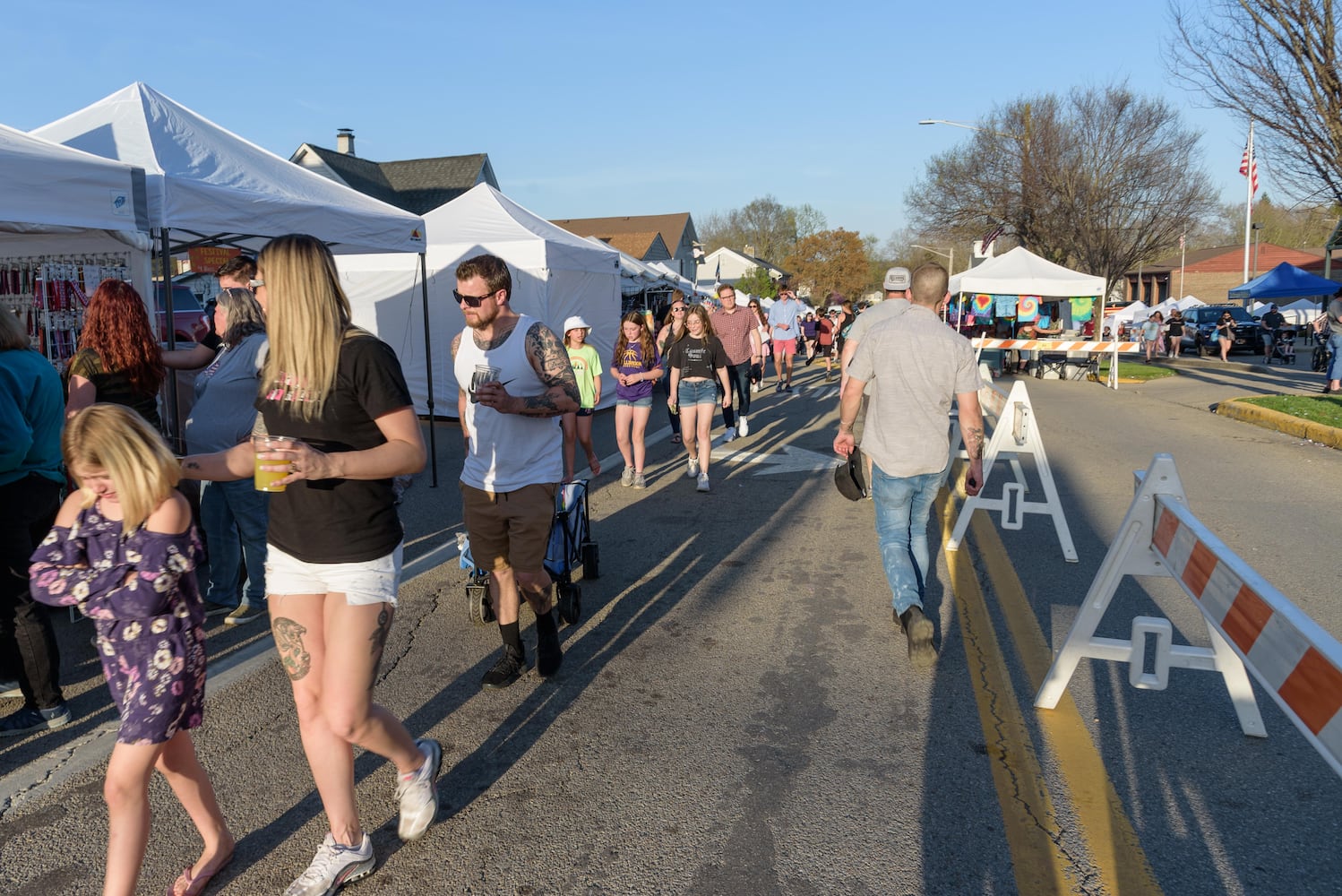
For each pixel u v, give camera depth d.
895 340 4.53
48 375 3.85
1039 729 3.81
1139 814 3.17
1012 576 5.90
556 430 4.12
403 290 13.16
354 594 2.64
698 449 8.94
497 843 3.05
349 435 2.64
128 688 2.58
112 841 2.57
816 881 2.83
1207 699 4.09
